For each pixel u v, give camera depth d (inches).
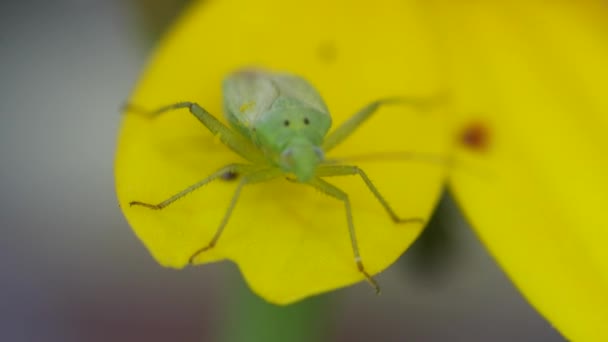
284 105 2.5
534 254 2.4
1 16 3.1
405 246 2.4
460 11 2.7
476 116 2.6
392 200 2.4
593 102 2.6
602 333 2.3
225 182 2.4
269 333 2.6
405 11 2.6
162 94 2.4
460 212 2.5
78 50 3.3
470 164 2.5
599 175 2.5
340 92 2.6
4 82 3.4
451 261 2.5
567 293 2.4
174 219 2.3
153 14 2.6
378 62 2.6
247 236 2.3
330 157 2.5
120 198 2.3
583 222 2.5
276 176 2.4
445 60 2.6
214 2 2.5
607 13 2.7
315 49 2.6
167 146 2.4
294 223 2.3
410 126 2.5
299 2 2.6
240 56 2.5
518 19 2.7
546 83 2.6
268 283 2.3
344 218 2.4
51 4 3.0
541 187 2.5
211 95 2.5
